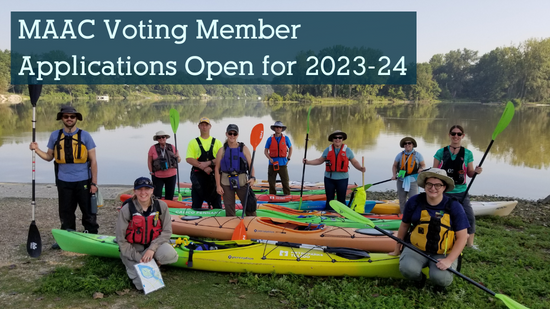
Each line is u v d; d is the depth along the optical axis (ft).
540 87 225.97
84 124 82.48
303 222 19.51
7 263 14.90
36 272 14.08
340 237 16.65
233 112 130.41
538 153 50.62
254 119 98.27
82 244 15.05
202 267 14.29
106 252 14.84
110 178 36.70
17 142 54.54
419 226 12.56
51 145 16.02
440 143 57.57
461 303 12.01
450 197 12.49
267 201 25.31
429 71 284.41
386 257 13.91
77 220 20.88
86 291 12.62
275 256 14.19
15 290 12.69
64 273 13.82
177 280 13.64
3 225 19.80
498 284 13.43
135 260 13.14
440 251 12.28
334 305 11.98
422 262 12.66
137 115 110.22
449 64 312.50
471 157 16.12
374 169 41.09
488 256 15.97
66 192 15.93
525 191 33.91
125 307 11.79
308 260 14.01
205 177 20.90
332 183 21.84
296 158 46.75
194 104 207.72
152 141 58.34
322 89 256.93
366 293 12.73
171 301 12.19
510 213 24.53
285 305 12.11
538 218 23.31
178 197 24.26
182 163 42.73
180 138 60.13
